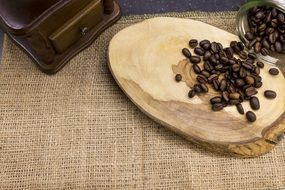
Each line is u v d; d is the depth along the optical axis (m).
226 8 0.60
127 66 0.53
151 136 0.53
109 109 0.54
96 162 0.52
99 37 0.58
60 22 0.50
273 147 0.50
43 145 0.52
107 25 0.57
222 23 0.58
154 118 0.51
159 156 0.52
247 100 0.51
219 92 0.51
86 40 0.56
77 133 0.53
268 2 0.51
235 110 0.51
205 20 0.59
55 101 0.54
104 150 0.52
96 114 0.54
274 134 0.50
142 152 0.52
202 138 0.50
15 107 0.54
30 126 0.53
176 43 0.54
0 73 0.56
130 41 0.54
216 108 0.50
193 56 0.53
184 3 0.60
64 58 0.55
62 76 0.56
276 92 0.51
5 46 0.57
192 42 0.54
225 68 0.52
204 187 0.51
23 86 0.55
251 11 0.54
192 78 0.52
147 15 0.59
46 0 0.46
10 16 0.46
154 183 0.51
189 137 0.50
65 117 0.54
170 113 0.51
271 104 0.51
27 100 0.54
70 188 0.51
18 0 0.46
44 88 0.55
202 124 0.50
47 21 0.47
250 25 0.55
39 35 0.48
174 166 0.51
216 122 0.50
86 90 0.55
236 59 0.53
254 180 0.51
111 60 0.53
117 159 0.52
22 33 0.46
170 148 0.52
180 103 0.51
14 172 0.51
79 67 0.56
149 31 0.55
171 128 0.50
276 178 0.51
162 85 0.52
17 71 0.56
